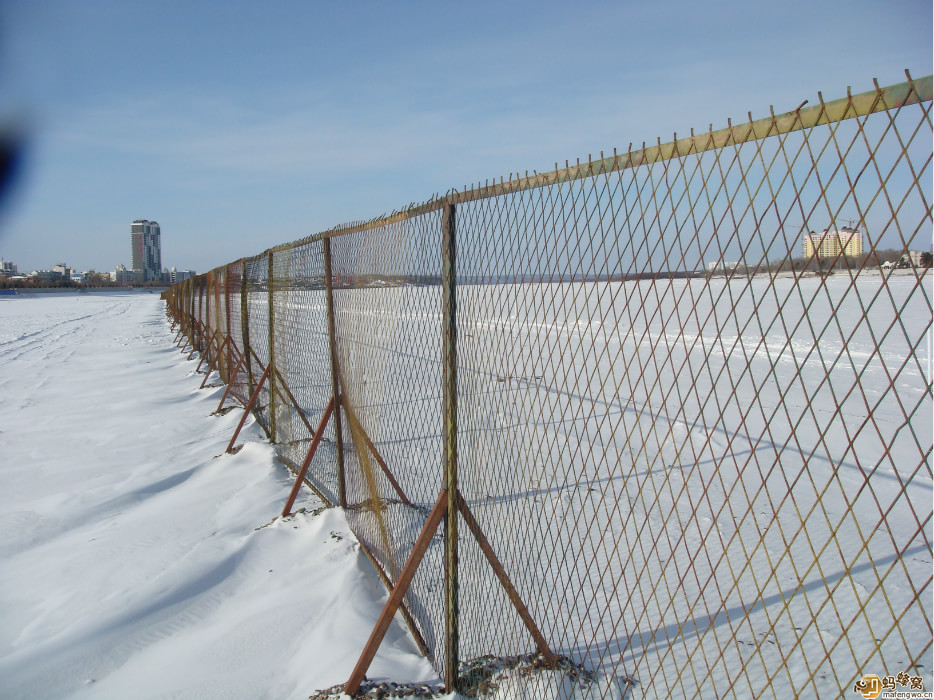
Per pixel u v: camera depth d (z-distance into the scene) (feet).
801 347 41.29
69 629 12.02
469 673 9.65
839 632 10.11
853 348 40.14
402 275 11.02
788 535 13.94
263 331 31.30
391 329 11.54
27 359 61.16
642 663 9.57
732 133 5.70
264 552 14.90
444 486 9.55
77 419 32.68
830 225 5.09
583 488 17.22
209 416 31.48
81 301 249.14
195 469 22.40
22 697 10.08
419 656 10.61
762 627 10.36
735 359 37.83
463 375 9.66
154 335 86.53
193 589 13.34
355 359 13.96
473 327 9.32
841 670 9.12
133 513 18.49
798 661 9.41
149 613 12.47
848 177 4.96
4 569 15.23
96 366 54.49
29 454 25.99
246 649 10.94
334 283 15.83
